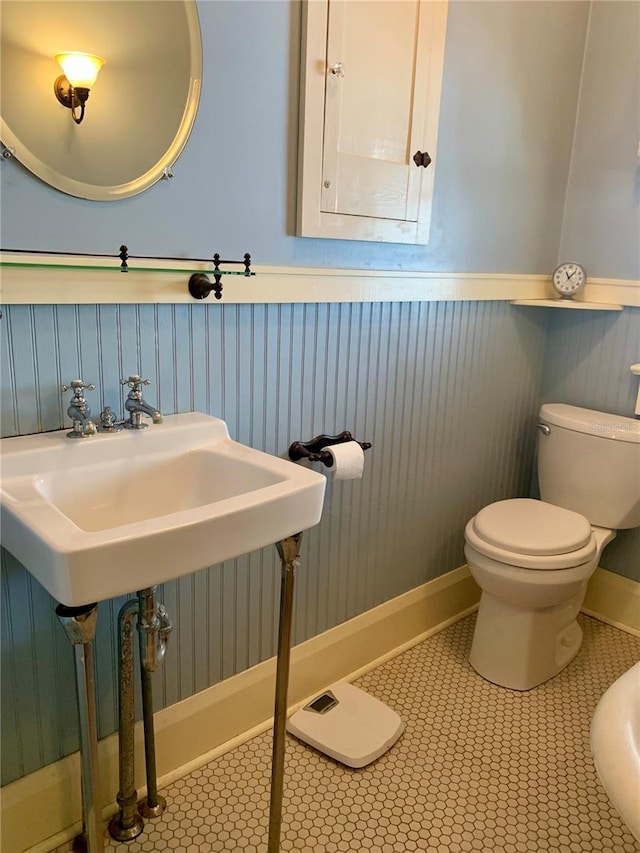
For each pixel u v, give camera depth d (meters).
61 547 0.83
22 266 1.06
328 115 1.48
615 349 2.23
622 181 2.14
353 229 1.61
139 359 1.32
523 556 1.81
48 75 1.09
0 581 1.21
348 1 1.45
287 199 1.48
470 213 1.96
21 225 1.11
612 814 1.53
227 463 1.28
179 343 1.37
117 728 1.47
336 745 1.67
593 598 2.41
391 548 2.04
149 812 1.47
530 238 2.21
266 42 1.35
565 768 1.66
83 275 1.19
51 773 1.38
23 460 1.10
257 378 1.54
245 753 1.68
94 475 1.19
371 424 1.86
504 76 1.92
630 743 0.94
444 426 2.11
